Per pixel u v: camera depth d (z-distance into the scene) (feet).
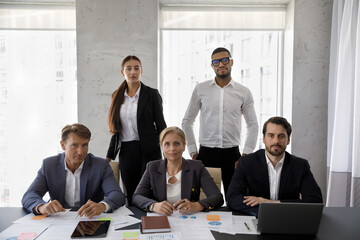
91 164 5.96
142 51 10.36
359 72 8.78
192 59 11.19
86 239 4.01
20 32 11.12
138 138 8.11
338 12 9.54
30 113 11.32
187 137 9.26
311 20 10.41
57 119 11.36
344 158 9.34
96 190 5.91
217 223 4.61
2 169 11.45
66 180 5.81
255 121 9.08
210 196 5.59
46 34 11.15
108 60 10.36
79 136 5.48
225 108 8.77
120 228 4.40
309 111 10.62
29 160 11.45
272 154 5.78
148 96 8.06
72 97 11.31
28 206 5.09
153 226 4.30
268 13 11.12
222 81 8.91
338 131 9.35
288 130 5.77
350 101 9.21
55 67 11.22
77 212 5.09
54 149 11.44
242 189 5.92
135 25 10.28
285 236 4.13
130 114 7.95
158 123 8.17
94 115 10.49
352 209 5.26
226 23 11.09
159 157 8.22
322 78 10.57
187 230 4.32
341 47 9.27
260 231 4.21
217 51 8.65
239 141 9.07
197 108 9.32
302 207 4.06
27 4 10.98
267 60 11.28
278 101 11.45
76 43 10.31
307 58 10.51
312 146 10.70
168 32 11.19
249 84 11.27
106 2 10.21
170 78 11.27
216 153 8.84
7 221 4.68
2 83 11.22
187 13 11.05
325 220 4.72
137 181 8.14
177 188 5.94
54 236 4.11
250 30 11.12
